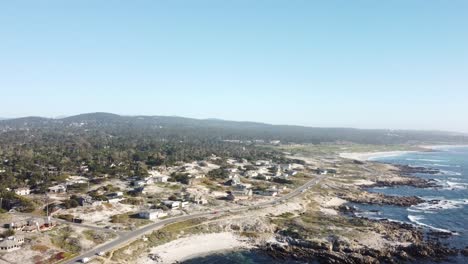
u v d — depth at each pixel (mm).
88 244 134375
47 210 158875
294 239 157500
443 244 159375
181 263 135125
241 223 169625
